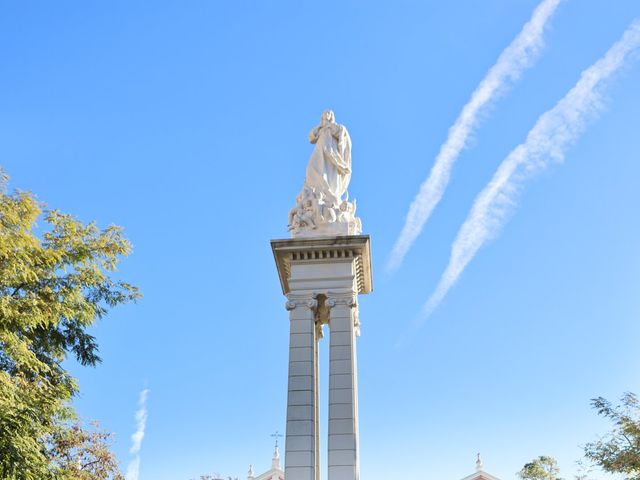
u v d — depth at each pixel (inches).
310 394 1082.1
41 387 955.3
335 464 1024.9
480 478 2476.6
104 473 1254.3
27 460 861.8
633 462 1328.7
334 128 1336.1
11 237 900.0
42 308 960.3
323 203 1244.5
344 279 1162.0
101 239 1045.2
